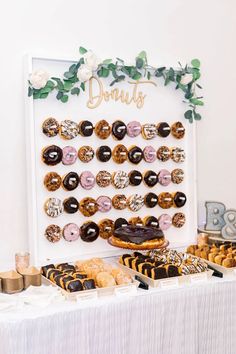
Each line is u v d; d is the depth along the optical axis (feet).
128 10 7.27
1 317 4.85
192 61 7.55
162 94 7.40
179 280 5.87
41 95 6.35
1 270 6.53
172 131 7.48
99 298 5.37
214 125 8.19
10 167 6.54
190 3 7.80
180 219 7.57
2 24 6.41
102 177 6.89
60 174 6.64
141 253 6.75
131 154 7.06
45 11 6.67
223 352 6.07
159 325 5.62
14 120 6.53
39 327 4.90
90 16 6.98
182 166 7.64
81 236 6.76
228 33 8.22
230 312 6.09
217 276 6.19
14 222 6.60
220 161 8.30
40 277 5.73
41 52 6.67
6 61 6.45
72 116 6.70
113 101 7.00
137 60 7.00
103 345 5.28
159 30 7.55
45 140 6.52
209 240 7.38
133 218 7.20
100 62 6.69
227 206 8.42
